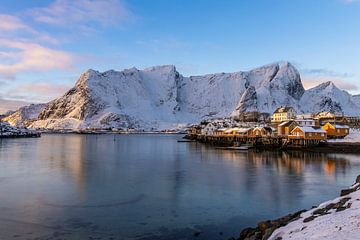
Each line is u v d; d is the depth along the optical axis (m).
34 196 32.12
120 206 28.91
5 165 54.69
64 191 34.34
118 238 21.75
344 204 19.66
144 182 39.59
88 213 26.83
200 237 22.11
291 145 90.19
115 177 43.12
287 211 27.73
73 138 183.12
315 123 110.38
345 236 14.05
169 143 132.12
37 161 61.06
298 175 45.03
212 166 54.94
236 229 23.56
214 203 30.09
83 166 54.28
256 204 29.78
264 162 60.72
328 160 63.47
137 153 81.88
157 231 23.06
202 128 165.62
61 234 22.25
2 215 26.14
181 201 30.75
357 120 133.62
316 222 17.02
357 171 48.75
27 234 22.22
